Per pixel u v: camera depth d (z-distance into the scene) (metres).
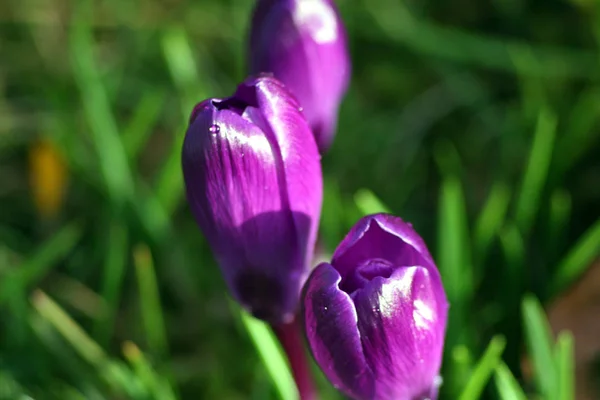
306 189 0.27
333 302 0.25
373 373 0.26
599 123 0.42
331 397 0.35
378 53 0.49
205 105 0.26
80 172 0.42
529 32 0.48
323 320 0.26
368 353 0.26
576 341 0.35
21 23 0.48
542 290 0.37
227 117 0.26
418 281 0.25
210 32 0.49
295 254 0.27
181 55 0.40
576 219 0.41
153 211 0.38
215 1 0.50
